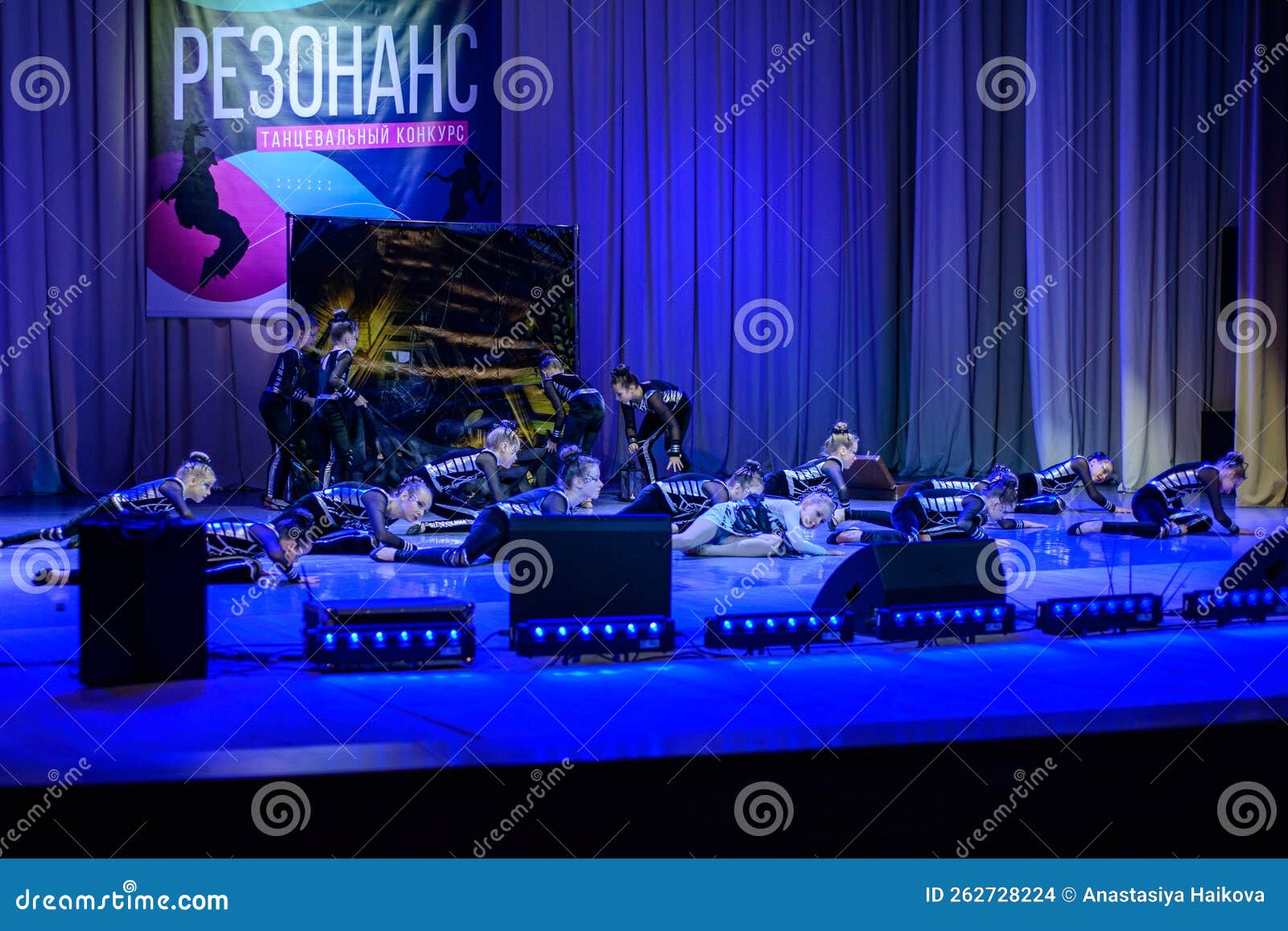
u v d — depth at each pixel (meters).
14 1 9.55
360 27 10.34
